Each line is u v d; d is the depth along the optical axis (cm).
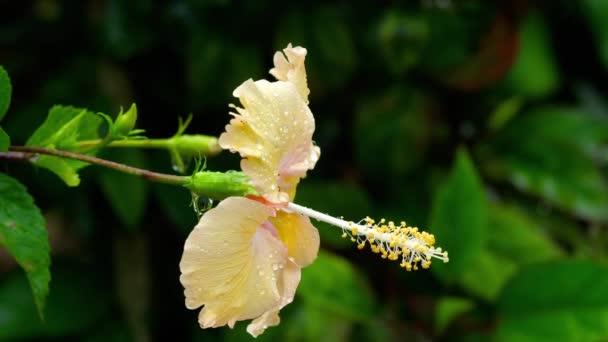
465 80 96
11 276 92
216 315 61
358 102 96
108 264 95
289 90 63
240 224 61
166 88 94
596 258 95
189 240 60
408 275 93
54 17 93
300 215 64
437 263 86
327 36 93
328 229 91
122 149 88
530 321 83
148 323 92
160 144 68
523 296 84
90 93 91
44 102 90
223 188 63
